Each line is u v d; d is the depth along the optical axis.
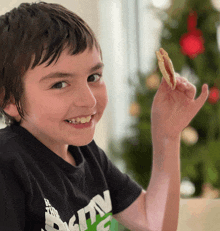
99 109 0.59
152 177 0.79
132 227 0.80
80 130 0.56
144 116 2.07
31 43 0.52
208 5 1.95
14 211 0.51
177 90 0.71
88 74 0.55
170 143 0.75
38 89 0.53
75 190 0.65
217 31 2.00
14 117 0.58
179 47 1.98
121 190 0.81
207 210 1.04
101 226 0.70
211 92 1.96
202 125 2.04
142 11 3.09
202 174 2.01
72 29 0.54
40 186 0.57
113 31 2.96
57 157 0.62
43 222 0.56
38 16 0.54
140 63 3.14
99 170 0.74
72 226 0.63
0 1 2.30
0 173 0.51
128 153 2.14
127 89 2.97
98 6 2.78
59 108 0.53
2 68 0.54
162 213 0.76
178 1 1.99
